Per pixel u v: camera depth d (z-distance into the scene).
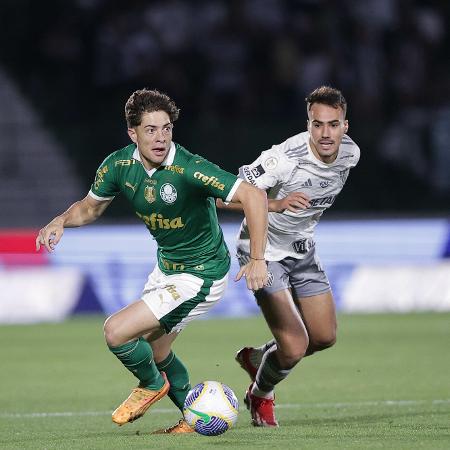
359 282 56.47
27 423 26.97
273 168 24.83
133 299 55.09
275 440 21.84
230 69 69.44
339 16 71.50
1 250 54.47
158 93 21.84
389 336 46.62
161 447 21.05
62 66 68.88
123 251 55.25
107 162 22.91
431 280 56.81
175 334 24.02
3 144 60.66
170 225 22.69
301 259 25.88
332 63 69.94
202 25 70.81
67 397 32.09
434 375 35.41
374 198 60.84
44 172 60.44
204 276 23.14
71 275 55.06
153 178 22.28
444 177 61.78
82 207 23.58
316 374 36.12
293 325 24.94
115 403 30.86
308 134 25.27
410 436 22.05
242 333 48.47
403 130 61.78
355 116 68.75
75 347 44.53
